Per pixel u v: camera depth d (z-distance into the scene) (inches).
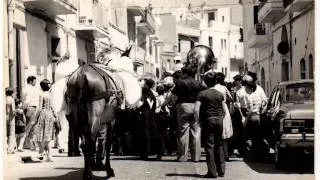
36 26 868.0
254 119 546.3
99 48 1334.9
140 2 1759.4
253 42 1561.3
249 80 551.2
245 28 1929.1
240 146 585.6
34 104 689.0
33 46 850.8
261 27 1531.7
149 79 597.6
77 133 410.0
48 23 931.3
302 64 1071.6
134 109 617.6
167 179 433.7
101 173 469.1
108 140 440.1
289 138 459.8
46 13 916.6
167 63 2716.5
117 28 1551.4
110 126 434.3
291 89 505.4
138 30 1989.4
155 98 593.0
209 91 439.2
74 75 405.4
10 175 458.9
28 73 821.2
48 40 935.0
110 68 448.1
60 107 424.8
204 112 438.9
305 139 457.4
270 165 523.8
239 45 3385.8
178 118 563.2
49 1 831.1
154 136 579.8
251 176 450.0
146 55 2132.1
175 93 561.9
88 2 1167.6
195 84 554.6
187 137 562.6
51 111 566.9
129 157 609.0
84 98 398.0
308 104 473.4
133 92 462.9
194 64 765.3
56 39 999.0
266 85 1581.0
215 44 3211.1
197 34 3048.7
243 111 561.6
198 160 559.5
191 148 559.5
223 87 536.7
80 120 402.3
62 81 427.8
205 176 442.3
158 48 2512.3
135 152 631.2
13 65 749.9
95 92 397.1
